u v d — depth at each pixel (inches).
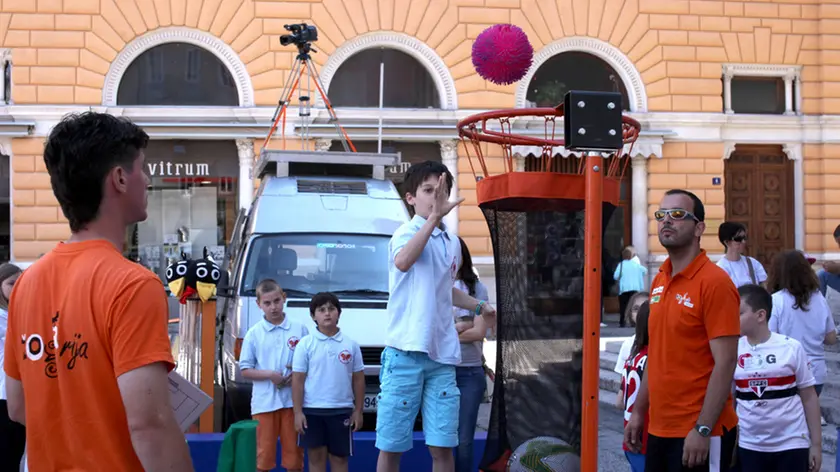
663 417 171.0
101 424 100.3
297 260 382.0
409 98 834.2
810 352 291.3
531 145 171.8
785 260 293.9
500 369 174.2
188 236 804.0
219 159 808.3
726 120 860.0
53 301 103.7
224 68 810.2
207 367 315.0
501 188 162.1
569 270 167.0
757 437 204.5
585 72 861.8
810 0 879.1
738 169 885.2
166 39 797.2
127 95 798.5
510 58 165.6
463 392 232.8
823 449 318.3
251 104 799.7
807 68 880.3
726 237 366.6
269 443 273.9
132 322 99.0
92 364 99.8
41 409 103.6
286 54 806.5
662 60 857.5
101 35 787.4
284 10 807.1
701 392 167.9
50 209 778.2
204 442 255.1
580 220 165.5
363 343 340.8
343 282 375.2
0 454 234.2
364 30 815.7
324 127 789.9
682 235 170.2
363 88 825.5
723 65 868.0
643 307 203.6
